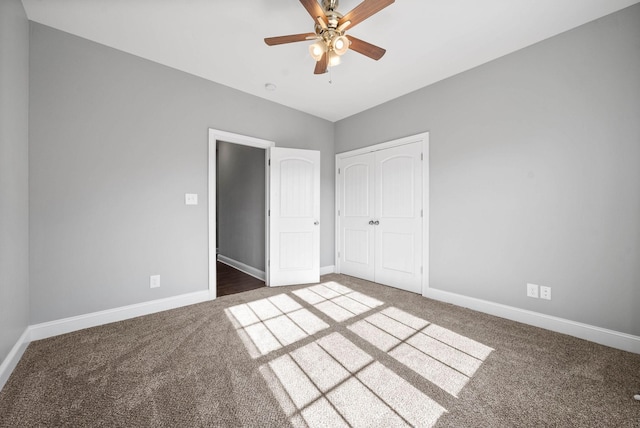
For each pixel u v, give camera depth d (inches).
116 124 92.5
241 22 80.5
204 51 95.0
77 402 52.4
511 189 94.9
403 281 130.7
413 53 95.6
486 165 101.3
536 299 89.5
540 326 87.8
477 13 76.1
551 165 86.3
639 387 57.6
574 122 81.9
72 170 84.4
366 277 149.5
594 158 78.6
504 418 48.8
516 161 93.7
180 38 87.8
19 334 69.4
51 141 81.0
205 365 65.6
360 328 87.0
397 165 133.0
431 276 118.9
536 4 72.3
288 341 78.2
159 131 101.9
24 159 74.2
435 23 80.4
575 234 82.0
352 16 64.9
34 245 78.5
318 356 69.9
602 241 77.6
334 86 121.7
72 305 84.7
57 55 82.2
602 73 77.2
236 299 116.0
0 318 58.3
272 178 135.9
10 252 64.5
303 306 107.3
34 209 78.4
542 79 87.9
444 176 114.1
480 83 102.9
